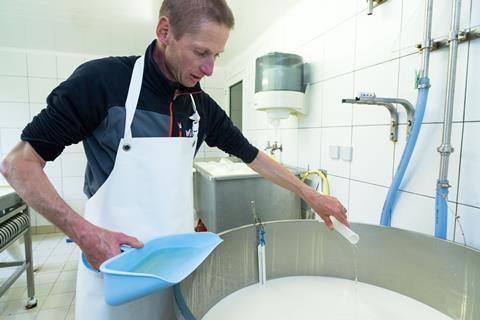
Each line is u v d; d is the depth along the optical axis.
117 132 0.74
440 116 0.93
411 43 1.02
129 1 1.86
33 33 2.49
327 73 1.48
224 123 1.05
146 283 0.51
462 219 0.88
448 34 0.88
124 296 0.51
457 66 0.88
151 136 0.79
